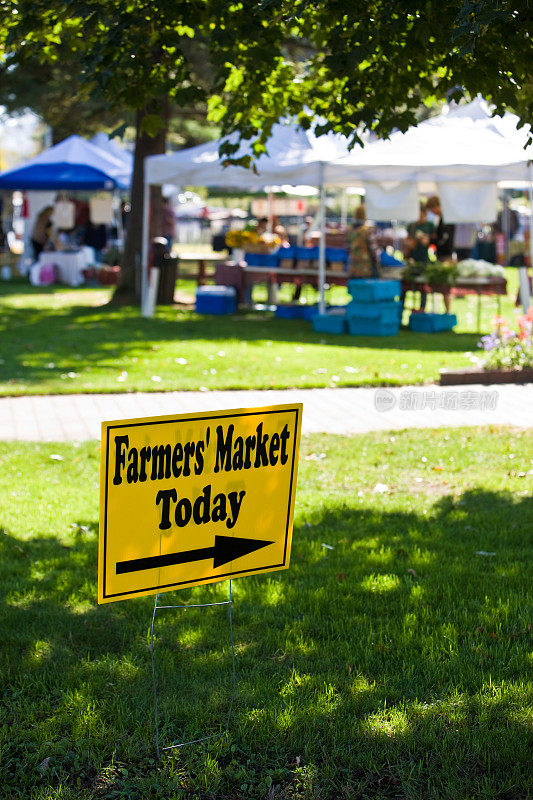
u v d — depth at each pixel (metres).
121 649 4.51
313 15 5.62
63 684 4.14
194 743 3.67
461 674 4.16
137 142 21.17
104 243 31.30
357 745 3.61
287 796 3.36
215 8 5.03
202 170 16.98
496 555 5.81
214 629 4.72
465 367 12.57
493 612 4.90
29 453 8.28
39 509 6.78
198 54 21.33
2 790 3.38
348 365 12.85
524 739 3.66
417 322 16.78
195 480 3.39
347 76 5.84
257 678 4.16
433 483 7.49
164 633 4.69
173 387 11.29
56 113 29.48
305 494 7.18
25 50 5.80
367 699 3.95
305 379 11.84
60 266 27.91
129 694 4.07
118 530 3.25
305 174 16.06
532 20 4.82
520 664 4.27
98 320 18.06
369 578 5.38
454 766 3.50
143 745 3.66
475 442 8.70
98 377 11.94
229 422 3.43
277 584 5.34
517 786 3.38
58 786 3.41
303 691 4.04
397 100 5.85
